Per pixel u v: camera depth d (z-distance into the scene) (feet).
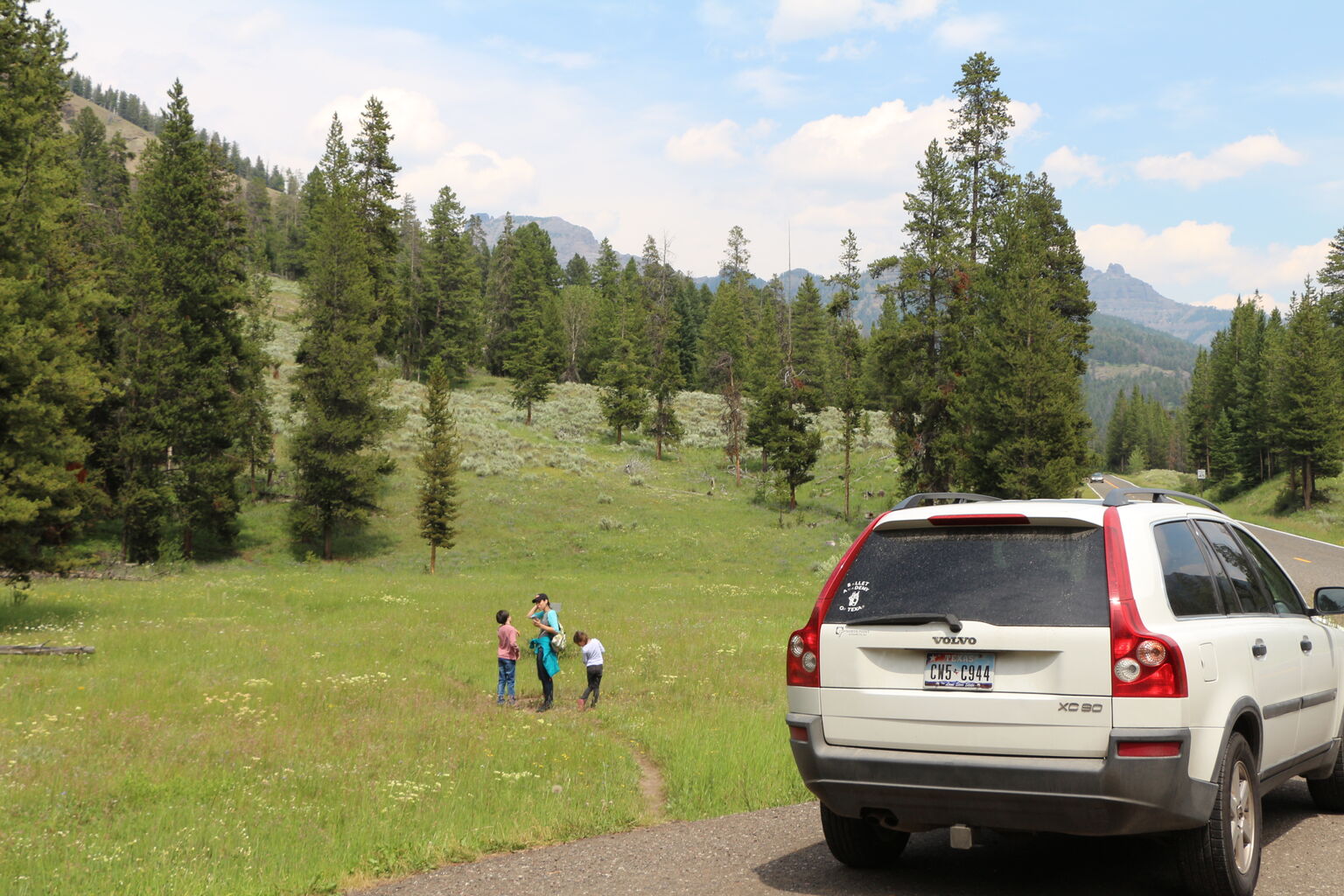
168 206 184.14
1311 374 268.82
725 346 440.45
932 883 16.92
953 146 185.57
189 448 172.45
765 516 232.32
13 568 76.69
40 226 77.05
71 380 76.38
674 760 32.83
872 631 15.96
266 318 363.76
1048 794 14.30
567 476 252.42
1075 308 198.59
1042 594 15.07
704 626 84.43
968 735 15.02
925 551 16.46
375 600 102.22
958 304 178.40
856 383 240.53
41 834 22.44
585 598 112.98
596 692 50.98
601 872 18.88
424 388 328.49
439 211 394.32
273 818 24.50
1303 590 96.99
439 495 172.55
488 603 102.53
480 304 413.59
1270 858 17.98
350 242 200.34
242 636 70.54
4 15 79.10
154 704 43.52
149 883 19.06
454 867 20.61
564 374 456.86
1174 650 14.29
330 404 191.31
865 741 15.84
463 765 32.60
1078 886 16.34
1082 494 181.47
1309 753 19.76
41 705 42.75
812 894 16.46
